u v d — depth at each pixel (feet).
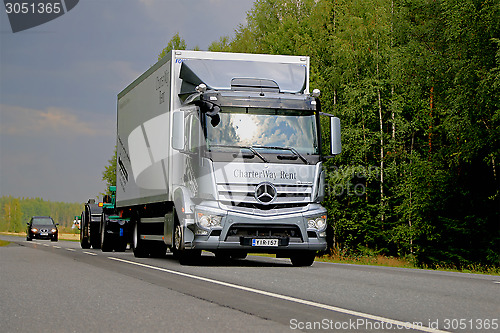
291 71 46.80
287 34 141.69
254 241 42.16
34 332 17.70
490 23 83.92
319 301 24.29
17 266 42.57
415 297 25.71
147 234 54.24
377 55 119.44
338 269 42.32
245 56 46.78
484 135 85.46
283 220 42.39
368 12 126.00
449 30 87.66
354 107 117.29
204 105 42.65
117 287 29.37
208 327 18.37
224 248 42.01
